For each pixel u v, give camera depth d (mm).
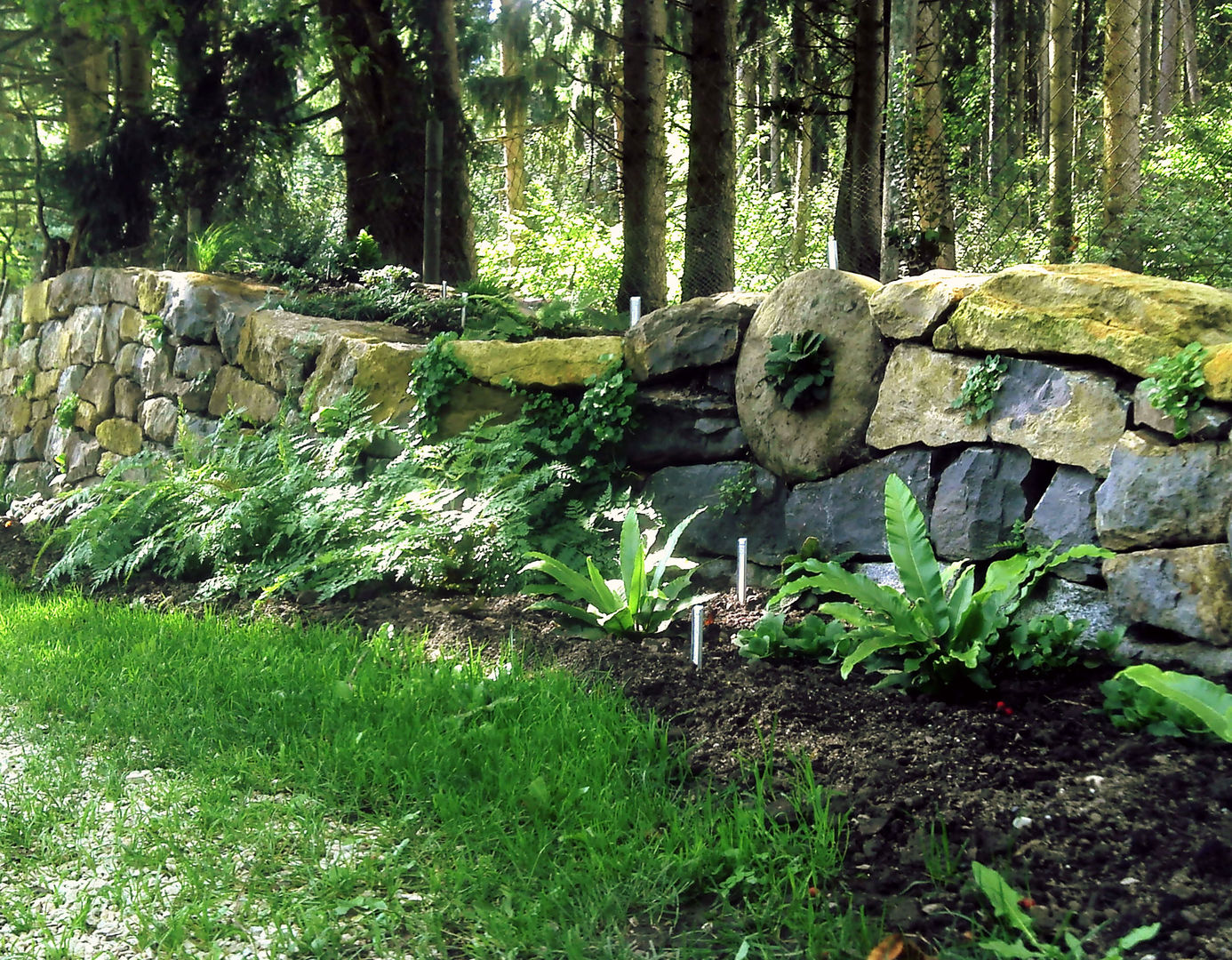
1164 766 3758
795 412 6410
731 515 6777
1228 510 4508
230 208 14797
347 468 7926
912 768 3865
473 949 2867
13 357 14391
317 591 7148
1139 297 4969
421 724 4344
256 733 4430
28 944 2914
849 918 2918
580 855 3355
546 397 7555
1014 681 4656
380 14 14398
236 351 10023
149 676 5270
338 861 3344
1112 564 4891
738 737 4270
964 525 5535
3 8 16109
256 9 15336
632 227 12164
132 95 15188
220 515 7828
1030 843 3332
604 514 6883
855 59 11648
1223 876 3059
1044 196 8656
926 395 5785
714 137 11062
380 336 9109
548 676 4922
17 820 3656
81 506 9906
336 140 18938
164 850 3420
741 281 15789
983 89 18031
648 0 11977
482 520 6785
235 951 2877
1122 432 4941
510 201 22672
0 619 7004
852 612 4773
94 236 14375
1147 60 12602
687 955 2830
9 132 17359
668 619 5906
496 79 15586
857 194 10219
